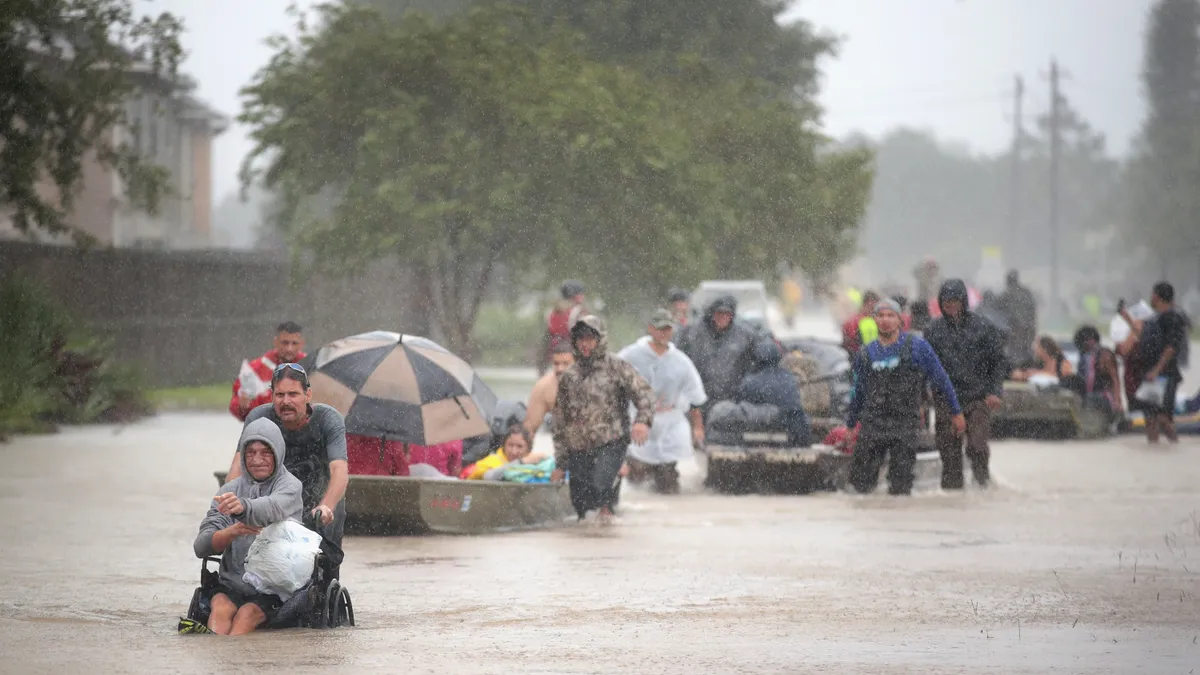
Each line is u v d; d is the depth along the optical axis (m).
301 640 19.72
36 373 62.88
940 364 42.03
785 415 44.56
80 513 36.59
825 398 49.22
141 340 84.19
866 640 20.12
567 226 78.81
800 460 42.44
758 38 106.12
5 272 74.50
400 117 76.50
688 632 20.73
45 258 77.12
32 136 67.12
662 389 43.12
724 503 40.44
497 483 33.69
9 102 66.31
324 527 21.14
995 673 17.69
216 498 19.97
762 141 86.44
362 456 33.59
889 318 41.56
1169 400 58.47
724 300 45.78
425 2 101.94
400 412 33.03
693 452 44.91
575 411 36.34
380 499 32.31
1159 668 18.08
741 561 28.97
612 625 21.38
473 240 79.12
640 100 80.94
